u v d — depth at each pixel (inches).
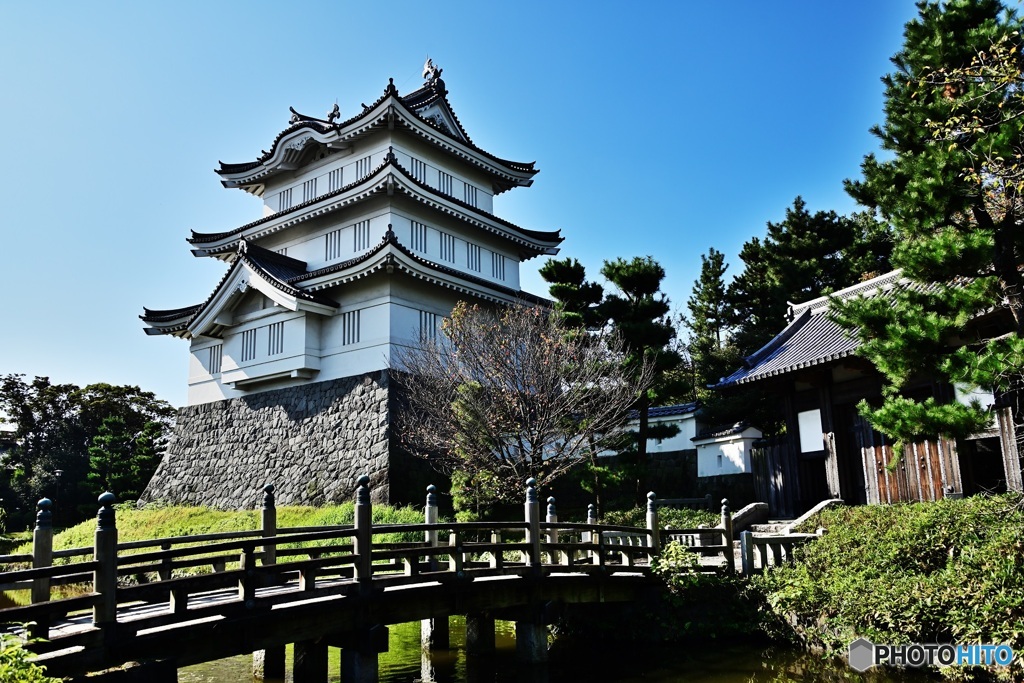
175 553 335.6
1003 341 440.1
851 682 438.9
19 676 220.4
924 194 454.6
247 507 1105.4
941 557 487.5
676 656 514.9
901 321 472.7
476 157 1343.5
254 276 1118.4
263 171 1339.8
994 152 421.7
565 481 1039.0
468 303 1179.3
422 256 1194.6
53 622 351.3
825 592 503.8
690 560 577.3
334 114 1453.0
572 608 599.2
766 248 1473.9
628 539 645.3
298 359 1095.0
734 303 1541.6
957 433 450.9
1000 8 467.8
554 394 841.5
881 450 661.9
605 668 502.0
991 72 403.9
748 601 557.3
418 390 961.5
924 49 473.1
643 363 907.4
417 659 542.9
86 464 1855.3
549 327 920.9
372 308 1071.6
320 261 1233.4
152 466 1606.8
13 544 1093.1
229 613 341.4
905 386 687.1
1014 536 451.8
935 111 466.0
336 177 1289.4
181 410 1264.8
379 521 811.4
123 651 304.8
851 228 1419.8
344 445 1027.9
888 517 559.5
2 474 1755.7
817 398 766.5
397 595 411.8
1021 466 552.7
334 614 387.2
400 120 1199.6
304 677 445.4
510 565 525.7
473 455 829.8
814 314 903.1
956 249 434.9
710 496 947.3
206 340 1259.2
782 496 786.8
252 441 1144.8
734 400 1166.3
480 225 1272.1
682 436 1163.3
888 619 449.1
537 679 481.1
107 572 304.0
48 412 1963.6
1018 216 472.1
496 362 865.5
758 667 479.8
